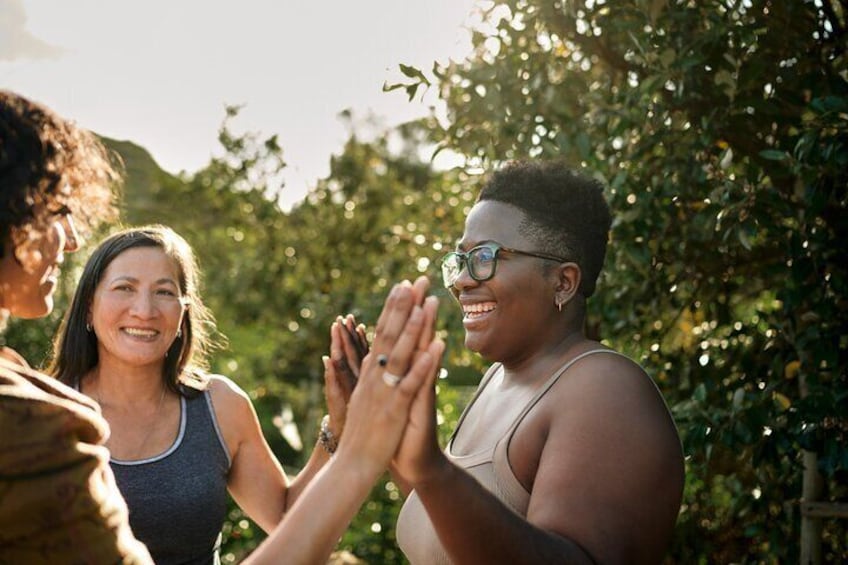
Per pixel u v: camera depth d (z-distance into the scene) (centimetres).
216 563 265
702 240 321
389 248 739
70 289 610
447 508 152
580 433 178
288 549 141
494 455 195
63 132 147
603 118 309
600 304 339
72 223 154
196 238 899
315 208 879
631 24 290
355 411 149
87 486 131
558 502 173
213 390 272
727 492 385
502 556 156
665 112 296
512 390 207
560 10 311
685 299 349
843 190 270
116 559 132
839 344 274
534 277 200
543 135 325
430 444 148
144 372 261
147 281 256
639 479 175
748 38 269
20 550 125
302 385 943
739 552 367
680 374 353
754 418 279
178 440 260
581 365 191
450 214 495
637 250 312
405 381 146
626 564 170
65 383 262
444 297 429
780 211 272
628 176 313
